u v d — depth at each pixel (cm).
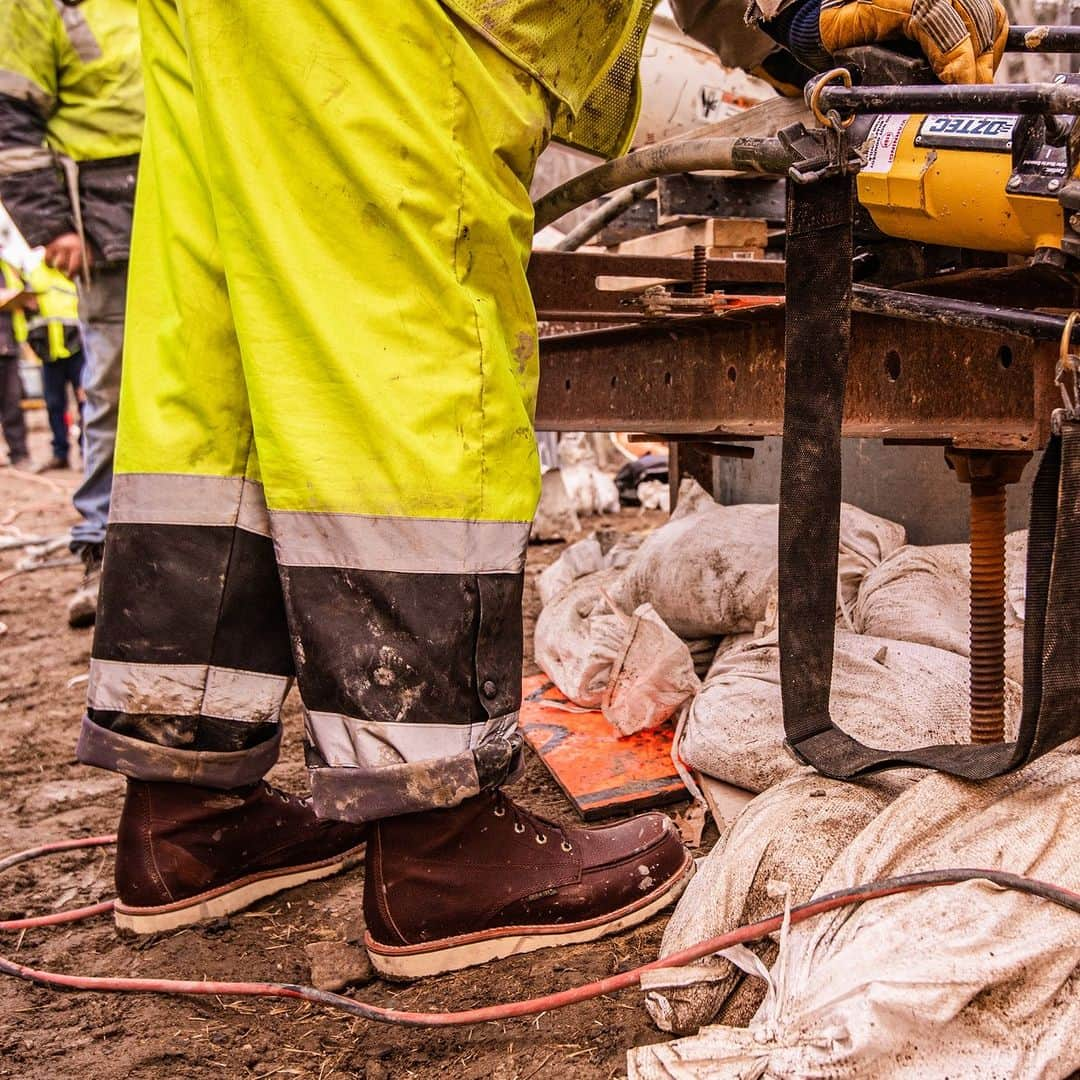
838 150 150
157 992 179
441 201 151
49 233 398
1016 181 148
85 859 236
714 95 315
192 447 178
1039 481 140
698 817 223
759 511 304
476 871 175
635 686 254
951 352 164
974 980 131
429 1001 170
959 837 152
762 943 155
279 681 189
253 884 206
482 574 158
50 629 464
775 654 238
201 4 152
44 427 1694
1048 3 293
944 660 224
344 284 152
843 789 171
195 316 173
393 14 146
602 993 157
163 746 184
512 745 165
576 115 168
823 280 157
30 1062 161
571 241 291
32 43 378
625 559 350
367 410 151
